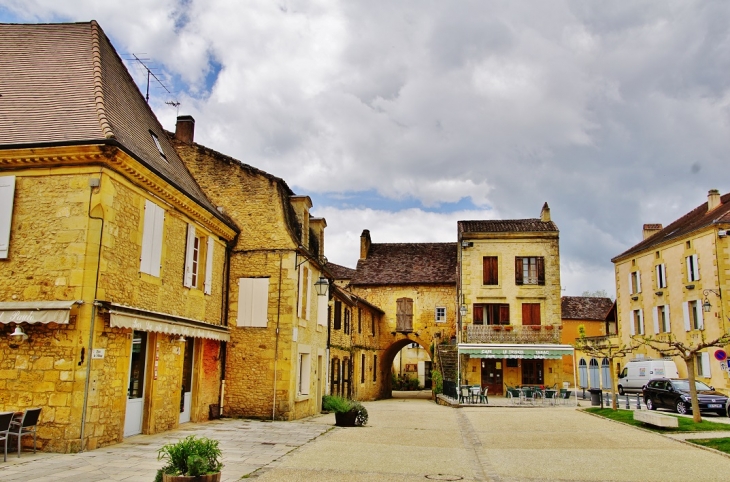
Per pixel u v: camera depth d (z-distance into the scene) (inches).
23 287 425.4
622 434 614.9
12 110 476.7
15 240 432.8
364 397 1328.7
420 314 1513.3
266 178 735.1
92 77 507.5
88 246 426.0
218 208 732.0
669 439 570.3
